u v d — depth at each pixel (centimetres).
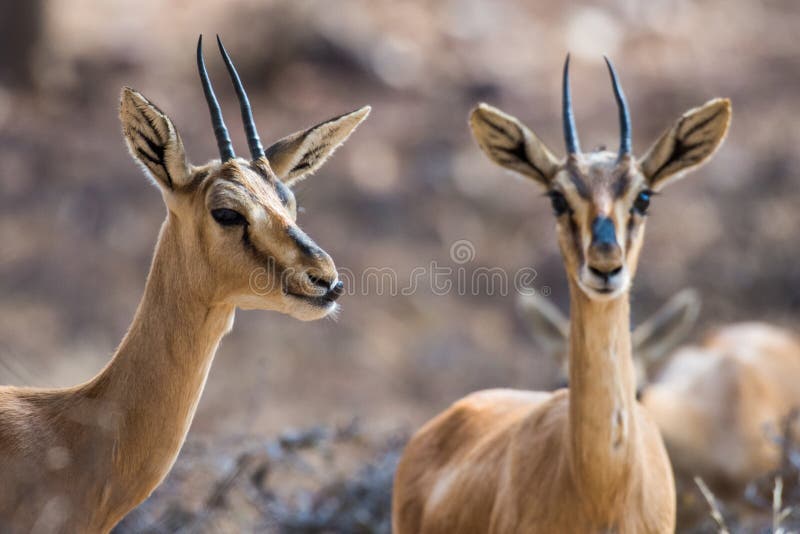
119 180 6056
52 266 5341
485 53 7781
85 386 1812
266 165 1841
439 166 6419
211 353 1836
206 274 1777
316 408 4572
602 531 1902
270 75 7194
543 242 5800
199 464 2786
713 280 5216
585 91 7325
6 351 4100
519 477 1998
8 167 6034
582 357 1891
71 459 1747
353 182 6203
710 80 7394
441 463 2294
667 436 3097
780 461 2886
